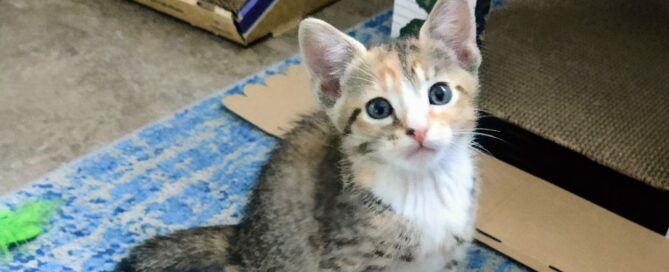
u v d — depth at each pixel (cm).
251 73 68
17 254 49
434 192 39
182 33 75
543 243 49
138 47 72
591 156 54
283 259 42
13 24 75
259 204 43
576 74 61
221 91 65
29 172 56
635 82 61
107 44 73
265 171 44
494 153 57
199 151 58
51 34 74
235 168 57
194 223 52
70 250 50
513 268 49
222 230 46
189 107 63
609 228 50
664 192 51
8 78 67
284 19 75
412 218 39
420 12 63
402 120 36
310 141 42
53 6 79
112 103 64
